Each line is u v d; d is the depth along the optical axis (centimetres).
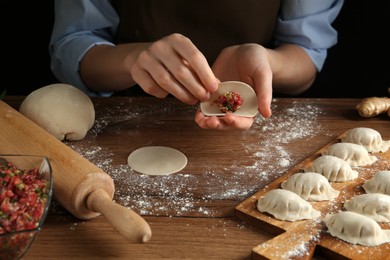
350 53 157
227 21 135
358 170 97
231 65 115
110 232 83
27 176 80
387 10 150
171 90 100
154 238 82
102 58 128
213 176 96
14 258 74
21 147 92
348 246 79
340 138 106
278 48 140
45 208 75
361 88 160
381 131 110
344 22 155
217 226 85
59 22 140
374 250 79
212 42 138
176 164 98
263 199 87
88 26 141
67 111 104
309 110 117
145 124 112
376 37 153
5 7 162
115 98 122
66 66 135
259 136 108
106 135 108
